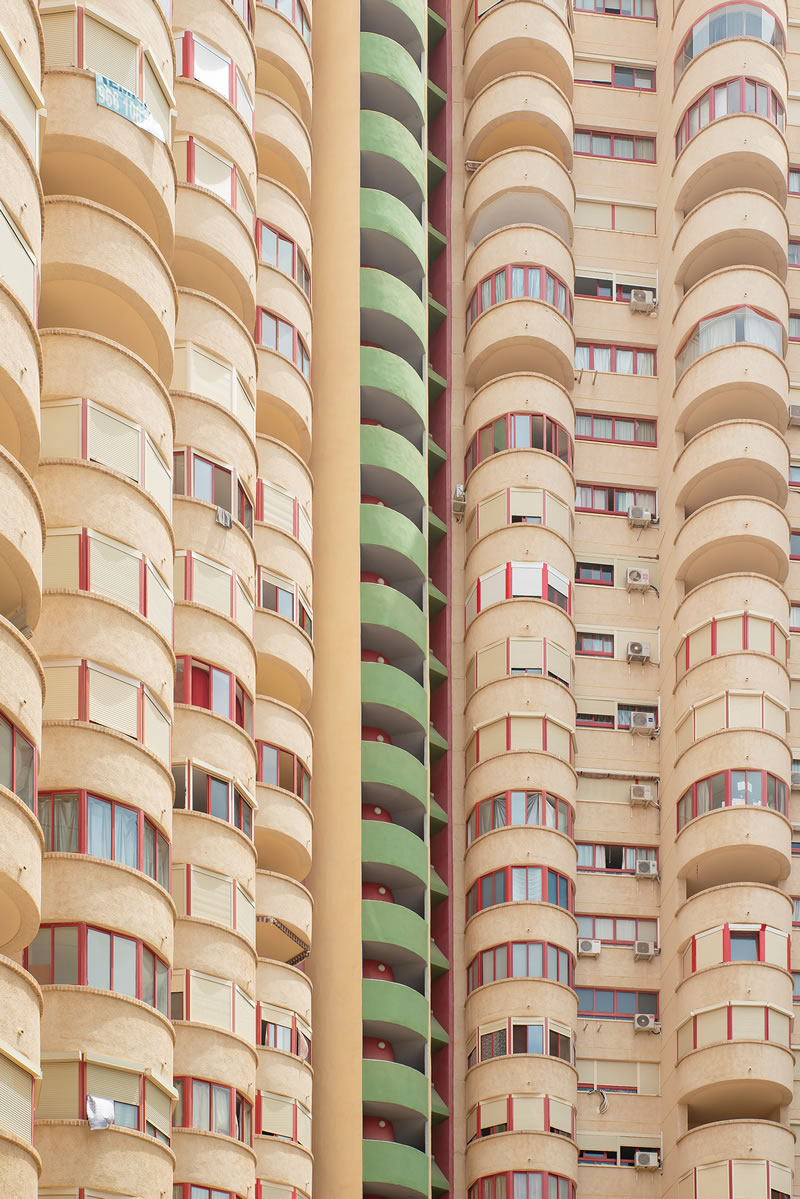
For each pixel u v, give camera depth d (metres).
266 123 46.25
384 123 54.34
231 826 36.59
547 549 52.91
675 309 55.69
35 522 27.47
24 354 27.27
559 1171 47.66
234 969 36.09
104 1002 30.53
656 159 58.53
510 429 53.88
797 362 56.62
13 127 27.55
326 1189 44.06
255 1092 38.31
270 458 43.84
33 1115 26.89
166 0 36.41
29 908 26.70
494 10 57.78
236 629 37.75
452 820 51.72
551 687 51.72
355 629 48.28
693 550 52.75
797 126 59.12
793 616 54.47
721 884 50.91
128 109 34.12
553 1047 48.69
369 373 51.75
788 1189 47.56
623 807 52.75
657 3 60.06
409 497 52.88
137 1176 30.33
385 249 54.00
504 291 55.09
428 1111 47.31
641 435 56.09
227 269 39.56
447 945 50.53
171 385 38.00
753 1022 48.41
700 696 51.44
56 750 31.22
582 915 51.88
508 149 56.34
